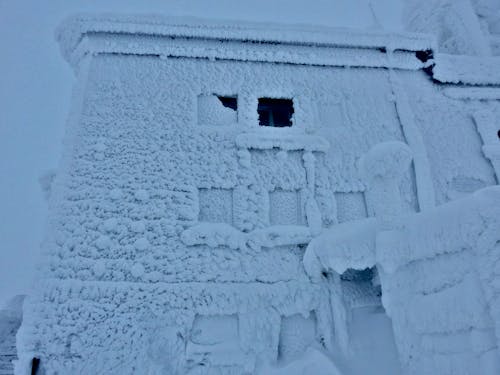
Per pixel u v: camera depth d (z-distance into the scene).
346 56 10.54
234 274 7.86
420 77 10.91
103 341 6.95
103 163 8.38
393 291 5.48
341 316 7.25
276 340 7.41
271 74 10.05
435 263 4.87
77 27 9.59
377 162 5.67
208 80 9.67
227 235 8.11
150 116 9.02
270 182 8.92
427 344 4.84
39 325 6.89
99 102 8.97
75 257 7.48
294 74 10.19
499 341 3.90
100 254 7.59
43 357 6.74
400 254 5.31
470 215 4.34
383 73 10.69
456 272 4.56
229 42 10.05
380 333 6.79
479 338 4.11
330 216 8.78
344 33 10.49
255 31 10.02
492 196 4.25
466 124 10.48
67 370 6.67
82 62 9.48
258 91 9.78
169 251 7.86
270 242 8.19
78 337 6.91
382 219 5.64
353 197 9.20
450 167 9.84
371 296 7.58
